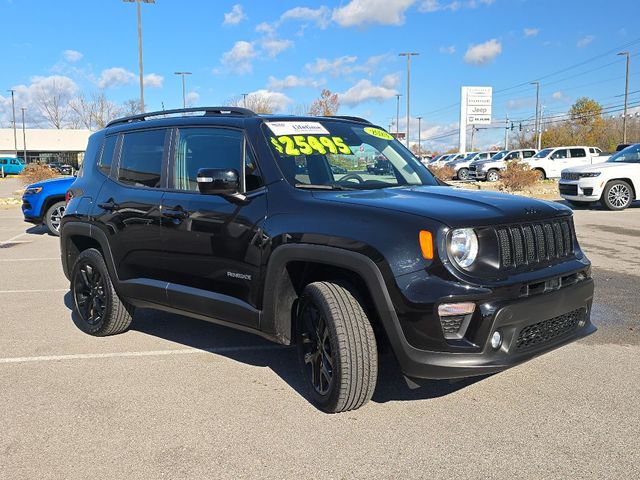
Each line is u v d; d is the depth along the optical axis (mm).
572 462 2963
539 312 3246
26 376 4238
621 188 15695
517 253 3283
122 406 3709
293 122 4297
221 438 3270
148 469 2959
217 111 4465
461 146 66750
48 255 9867
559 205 3789
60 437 3307
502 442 3182
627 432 3277
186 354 4703
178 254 4273
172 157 4500
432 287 3033
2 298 6723
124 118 5281
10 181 46469
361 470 2920
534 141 83375
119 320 5031
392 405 3672
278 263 3586
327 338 3473
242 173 4012
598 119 79312
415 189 3959
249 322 3863
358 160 4281
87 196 5180
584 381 4020
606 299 6262
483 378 4094
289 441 3223
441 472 2891
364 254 3191
